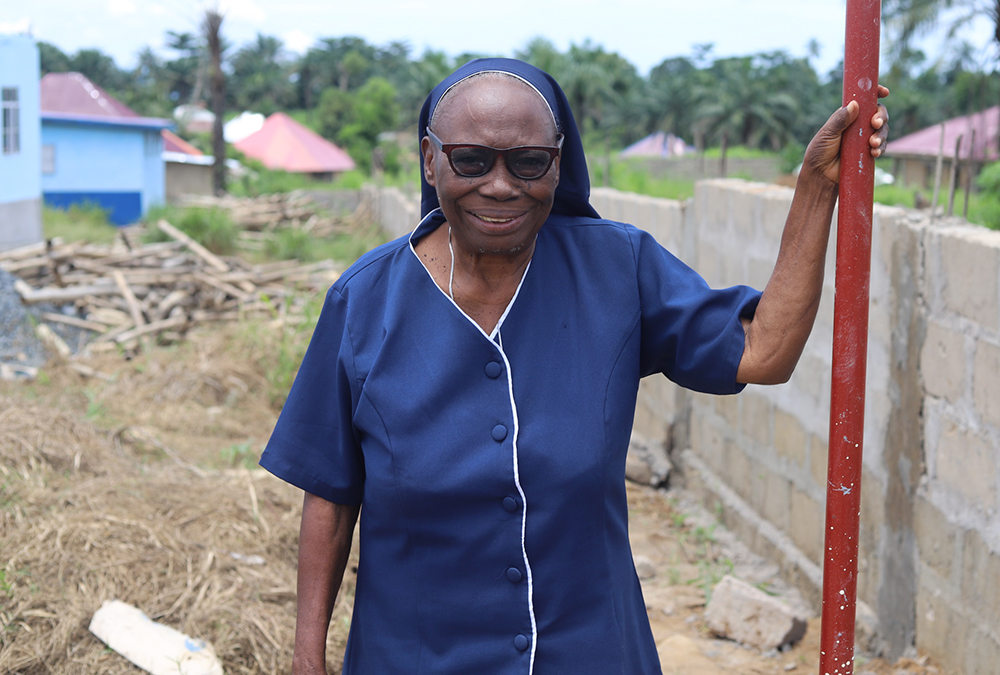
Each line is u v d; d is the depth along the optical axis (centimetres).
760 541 468
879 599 366
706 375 156
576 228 165
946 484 319
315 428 169
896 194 2041
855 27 146
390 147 5984
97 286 996
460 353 153
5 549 354
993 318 289
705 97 6481
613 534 159
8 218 1827
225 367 750
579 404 152
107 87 11638
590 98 4962
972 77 2394
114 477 444
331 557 176
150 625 323
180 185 3684
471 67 152
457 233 153
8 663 302
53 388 711
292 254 1788
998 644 290
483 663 154
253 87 10925
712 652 369
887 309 357
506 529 151
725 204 511
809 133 6538
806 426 420
